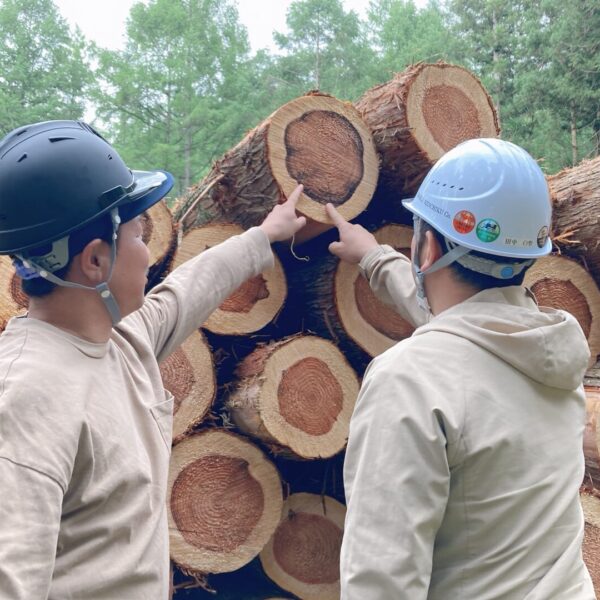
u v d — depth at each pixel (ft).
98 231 4.47
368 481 4.17
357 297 9.51
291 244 8.87
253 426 8.77
